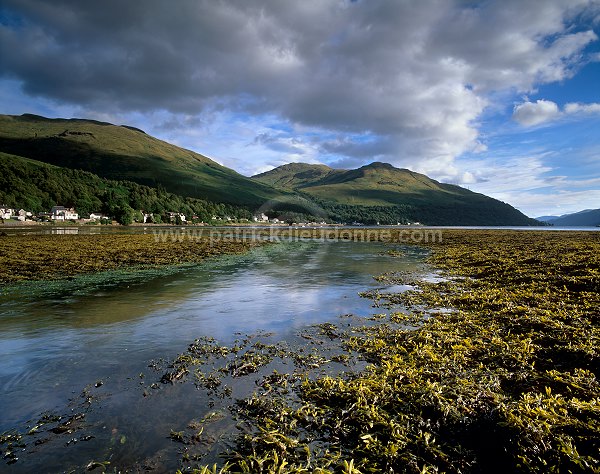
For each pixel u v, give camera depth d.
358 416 5.93
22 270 21.72
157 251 35.25
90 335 10.24
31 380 7.36
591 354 8.05
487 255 30.98
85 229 91.31
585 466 4.43
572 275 17.95
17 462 4.86
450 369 7.82
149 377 7.59
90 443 5.30
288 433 5.63
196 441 5.38
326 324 11.58
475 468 4.79
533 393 6.61
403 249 44.19
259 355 8.83
